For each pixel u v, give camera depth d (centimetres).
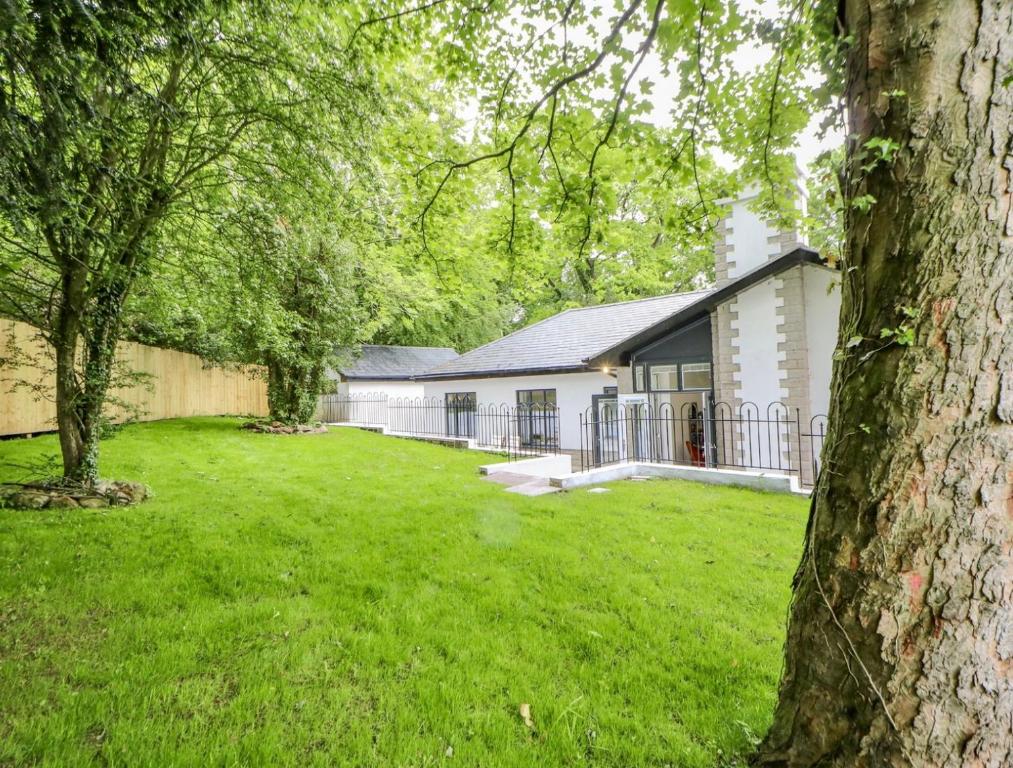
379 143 621
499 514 601
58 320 601
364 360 2294
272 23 532
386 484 790
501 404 1620
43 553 432
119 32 342
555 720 235
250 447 1088
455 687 260
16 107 322
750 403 855
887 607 159
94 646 294
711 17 340
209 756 208
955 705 150
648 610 345
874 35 171
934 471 155
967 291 152
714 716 236
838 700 169
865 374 170
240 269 681
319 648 296
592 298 2664
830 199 230
